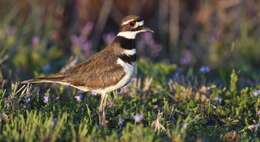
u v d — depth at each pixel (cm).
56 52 1994
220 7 2298
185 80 1441
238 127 1145
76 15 2250
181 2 2330
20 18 2219
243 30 2245
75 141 929
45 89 1283
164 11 2309
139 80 1359
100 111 1113
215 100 1257
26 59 1867
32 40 2072
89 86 1116
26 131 956
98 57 1123
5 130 972
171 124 1089
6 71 1413
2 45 1906
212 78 1597
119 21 2319
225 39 2195
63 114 1041
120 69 1109
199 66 1994
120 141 937
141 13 2314
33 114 1028
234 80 1331
